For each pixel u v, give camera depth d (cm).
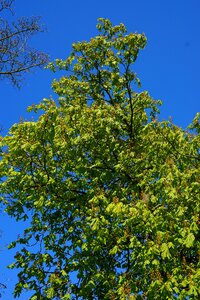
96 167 1348
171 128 1227
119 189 1291
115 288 1191
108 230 1177
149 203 1147
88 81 1606
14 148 1220
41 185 1314
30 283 1299
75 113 1288
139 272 1173
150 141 1247
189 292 977
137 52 1473
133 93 1552
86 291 1200
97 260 1299
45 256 1325
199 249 1091
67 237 1398
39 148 1234
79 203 1337
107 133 1306
